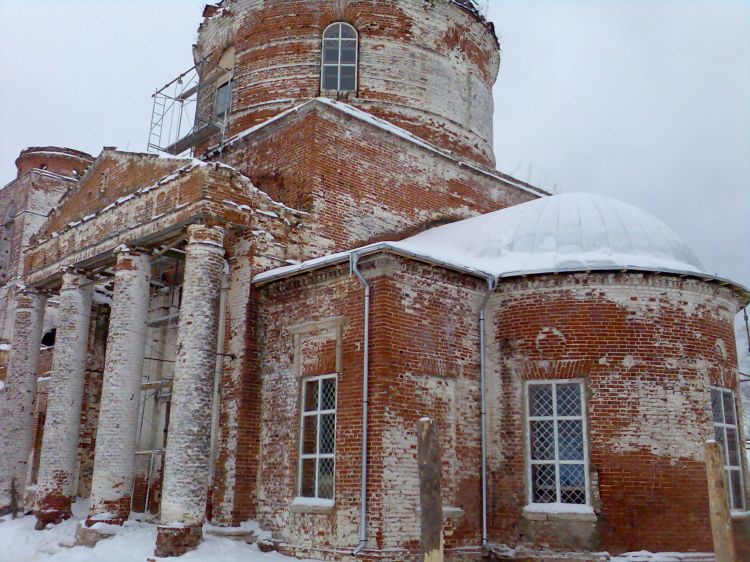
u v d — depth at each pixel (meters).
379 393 12.94
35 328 21.02
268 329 15.51
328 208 17.05
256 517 14.62
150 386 18.97
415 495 13.00
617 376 13.72
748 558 13.89
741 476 14.42
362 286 13.80
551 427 13.99
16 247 32.16
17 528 17.69
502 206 21.67
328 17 21.20
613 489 13.21
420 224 19.06
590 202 15.88
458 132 21.78
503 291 14.92
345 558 12.57
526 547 13.52
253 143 18.86
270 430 14.85
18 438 20.27
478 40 23.27
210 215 15.00
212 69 22.80
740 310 16.12
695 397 13.87
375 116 20.41
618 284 14.12
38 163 34.66
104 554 13.78
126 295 16.41
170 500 13.58
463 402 14.23
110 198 18.61
